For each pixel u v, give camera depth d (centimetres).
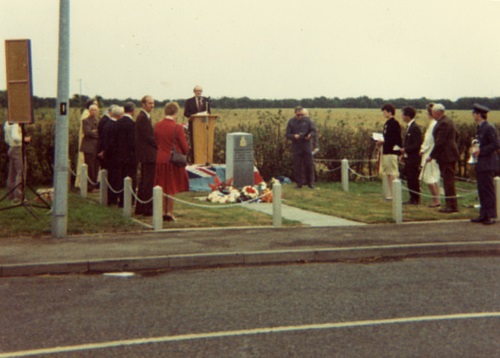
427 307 776
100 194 1711
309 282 918
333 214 1544
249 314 751
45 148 2205
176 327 702
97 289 887
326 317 736
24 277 974
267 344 639
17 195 1738
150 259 1031
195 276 970
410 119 1711
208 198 1841
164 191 1412
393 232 1279
